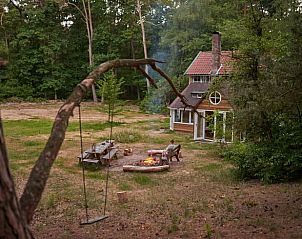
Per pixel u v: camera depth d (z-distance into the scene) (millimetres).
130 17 44750
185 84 30609
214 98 21844
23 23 45125
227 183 11547
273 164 11281
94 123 27547
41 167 1609
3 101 42625
